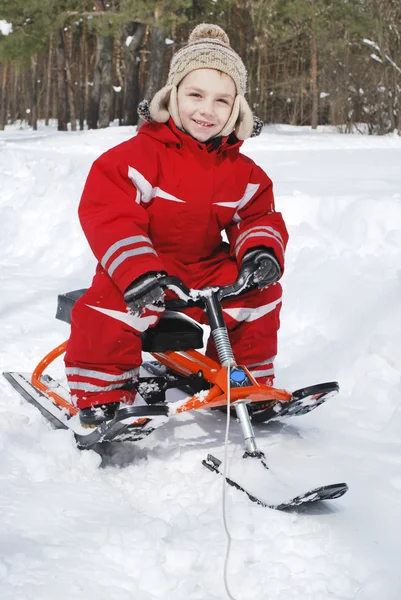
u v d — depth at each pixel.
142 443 3.07
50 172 8.26
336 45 27.48
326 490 2.41
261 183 3.21
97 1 25.67
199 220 3.09
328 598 1.98
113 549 2.14
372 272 4.76
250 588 2.02
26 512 2.40
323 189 6.59
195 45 2.97
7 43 23.19
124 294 2.71
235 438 3.20
